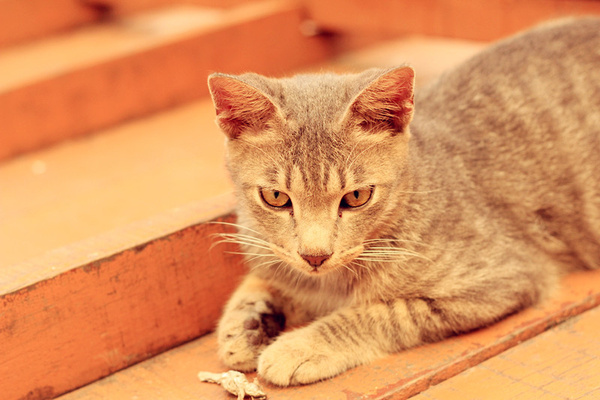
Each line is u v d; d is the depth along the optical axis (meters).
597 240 0.94
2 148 1.19
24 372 0.83
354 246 0.83
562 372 0.81
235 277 0.90
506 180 0.91
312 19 1.43
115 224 1.03
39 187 1.12
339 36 1.49
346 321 0.85
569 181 0.93
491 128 0.92
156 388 0.84
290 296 0.89
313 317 0.89
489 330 0.85
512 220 0.91
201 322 0.89
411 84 0.83
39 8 1.74
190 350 0.88
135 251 0.85
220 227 0.88
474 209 0.88
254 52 1.39
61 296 0.83
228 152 0.85
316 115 0.83
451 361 0.82
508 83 0.94
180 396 0.83
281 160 0.82
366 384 0.81
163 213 0.90
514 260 0.87
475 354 0.83
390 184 0.84
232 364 0.84
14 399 0.83
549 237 0.93
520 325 0.85
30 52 1.65
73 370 0.84
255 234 0.87
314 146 0.82
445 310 0.85
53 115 1.22
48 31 1.77
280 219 0.83
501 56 0.96
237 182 0.85
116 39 1.70
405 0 1.25
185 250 0.87
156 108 1.32
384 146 0.83
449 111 0.93
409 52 1.50
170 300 0.87
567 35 0.96
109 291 0.85
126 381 0.85
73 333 0.84
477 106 0.93
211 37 1.33
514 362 0.82
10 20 1.70
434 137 0.90
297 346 0.83
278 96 0.83
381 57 1.49
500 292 0.85
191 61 1.33
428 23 1.23
